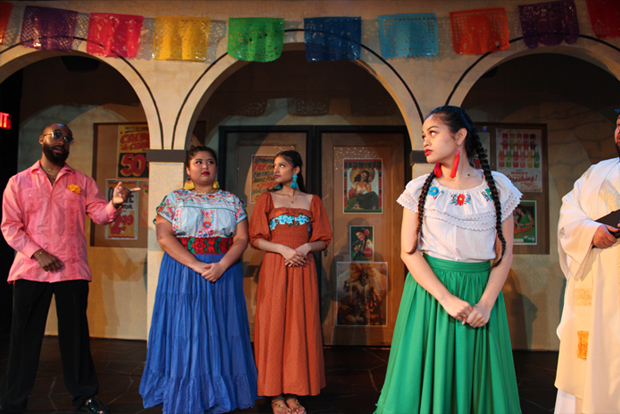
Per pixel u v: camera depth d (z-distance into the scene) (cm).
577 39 260
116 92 357
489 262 133
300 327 215
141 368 282
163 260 216
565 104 345
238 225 228
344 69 354
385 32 267
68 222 214
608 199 161
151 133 267
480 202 128
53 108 360
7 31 269
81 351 213
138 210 352
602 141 341
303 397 239
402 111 269
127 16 271
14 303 206
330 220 350
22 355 204
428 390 121
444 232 128
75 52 274
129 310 349
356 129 350
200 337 204
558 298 337
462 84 265
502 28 261
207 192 229
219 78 273
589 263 160
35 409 215
